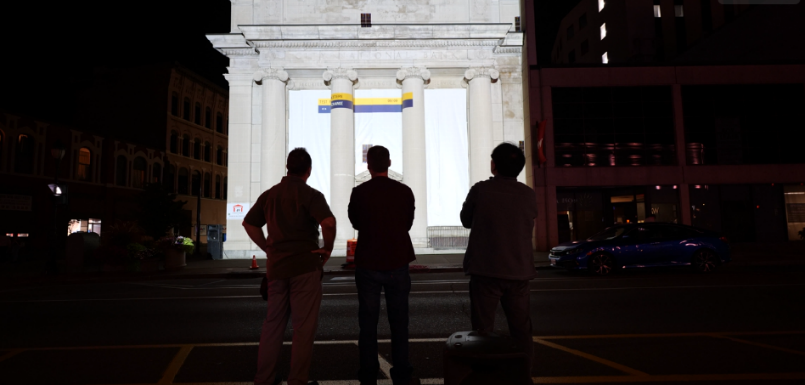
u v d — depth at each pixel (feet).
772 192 74.13
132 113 121.08
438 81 79.46
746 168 73.31
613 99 74.38
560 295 29.89
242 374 14.89
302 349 11.43
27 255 84.69
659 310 24.63
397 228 12.37
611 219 77.05
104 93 123.85
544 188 73.56
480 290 11.36
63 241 94.48
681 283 34.88
